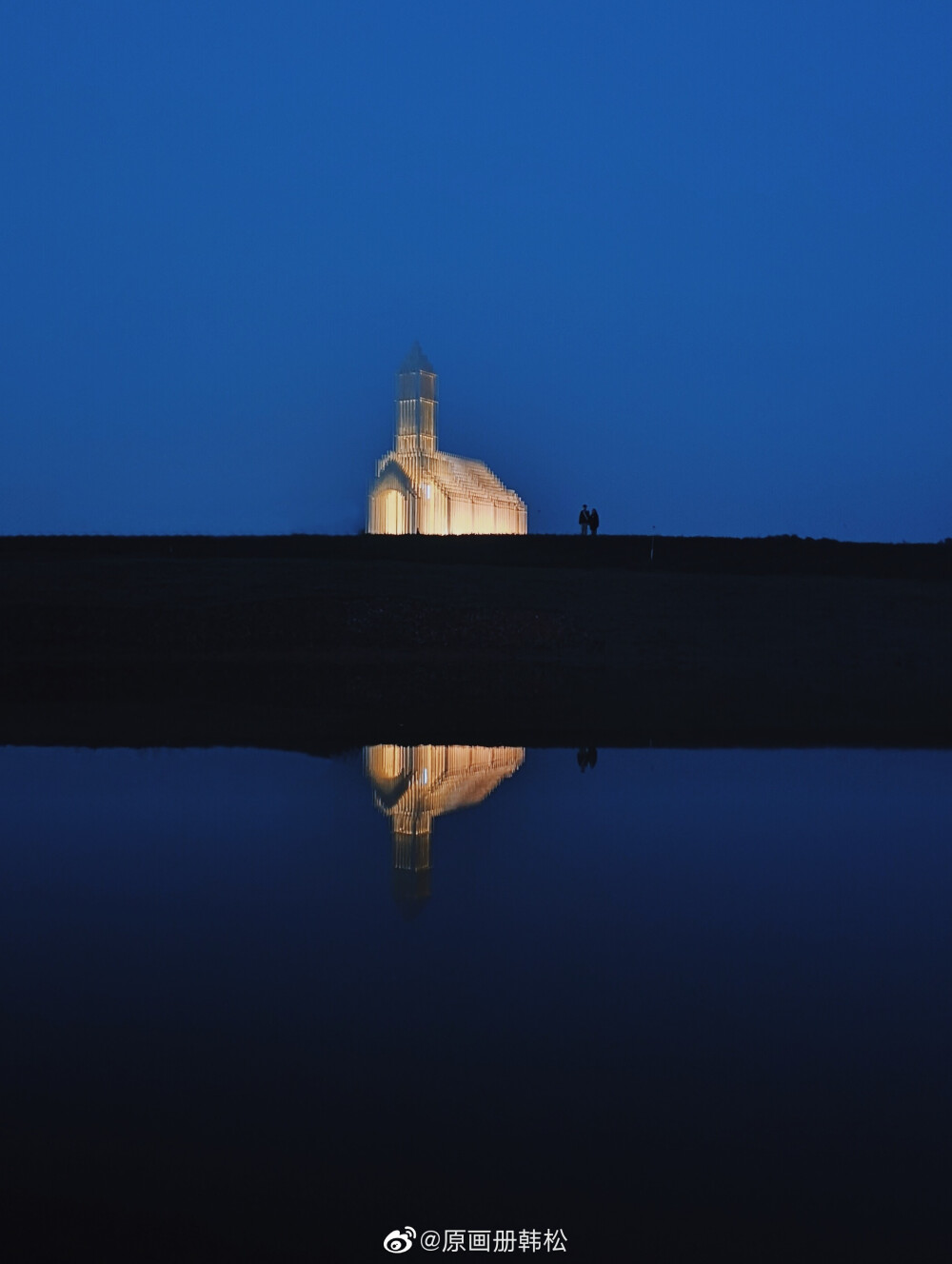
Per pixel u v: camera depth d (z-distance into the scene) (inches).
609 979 230.1
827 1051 194.2
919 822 398.0
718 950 251.0
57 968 234.4
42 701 759.7
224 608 1173.1
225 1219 143.3
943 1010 214.4
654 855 346.0
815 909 285.9
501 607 1210.0
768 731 639.1
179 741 583.2
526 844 358.9
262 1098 174.6
